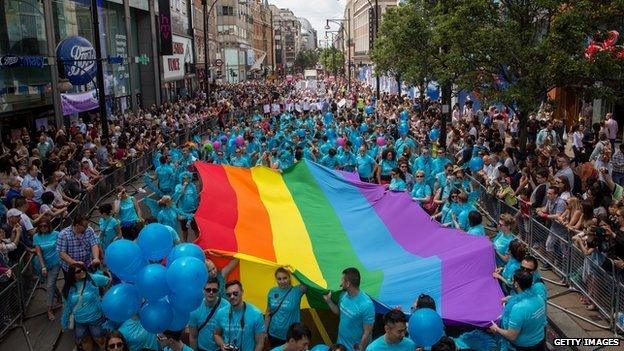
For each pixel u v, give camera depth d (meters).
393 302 8.40
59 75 27.72
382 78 62.75
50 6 27.34
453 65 18.25
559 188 12.23
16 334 10.03
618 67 15.84
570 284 11.16
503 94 16.89
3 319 9.73
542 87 17.20
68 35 30.73
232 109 44.47
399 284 8.96
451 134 22.50
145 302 6.46
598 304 9.99
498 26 17.48
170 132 29.69
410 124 27.97
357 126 26.28
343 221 11.91
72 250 10.10
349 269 7.24
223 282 8.41
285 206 12.37
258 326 7.18
